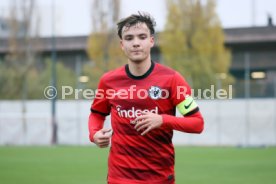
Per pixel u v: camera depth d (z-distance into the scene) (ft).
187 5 341.82
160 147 44.29
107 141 44.52
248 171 157.89
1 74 369.50
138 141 44.19
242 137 307.99
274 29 354.33
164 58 343.05
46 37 392.68
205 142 312.29
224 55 336.49
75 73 361.51
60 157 220.23
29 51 372.58
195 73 335.47
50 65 373.81
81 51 388.78
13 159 210.38
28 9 375.45
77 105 331.16
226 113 310.24
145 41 44.09
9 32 374.63
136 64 44.60
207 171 158.61
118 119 45.06
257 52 364.38
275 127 303.89
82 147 292.61
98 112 48.39
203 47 337.11
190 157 214.28
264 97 318.04
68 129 330.54
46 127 331.36
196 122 43.80
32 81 367.45
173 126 42.78
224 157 213.25
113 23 353.51
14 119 335.47
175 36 339.98
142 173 44.37
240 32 357.41
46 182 133.08
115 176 45.03
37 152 251.80
